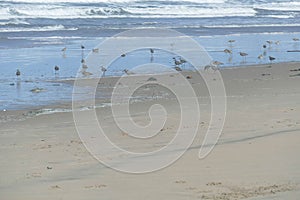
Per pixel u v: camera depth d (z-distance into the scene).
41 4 122.25
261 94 43.69
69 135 30.61
